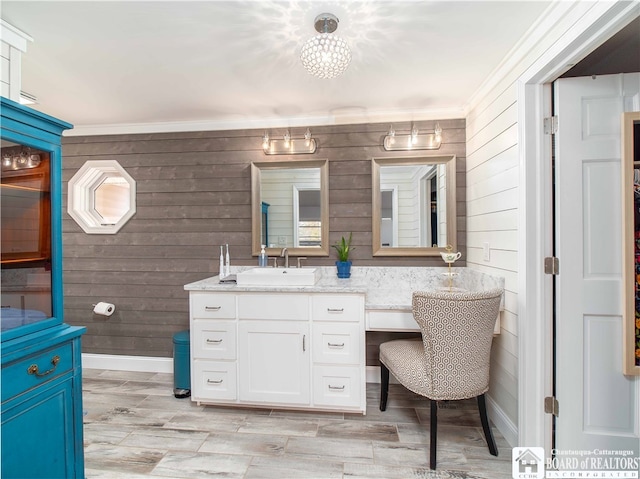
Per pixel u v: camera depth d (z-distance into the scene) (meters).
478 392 1.70
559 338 1.61
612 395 1.56
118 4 1.38
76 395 1.50
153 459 1.73
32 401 1.30
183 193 2.84
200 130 2.81
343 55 1.51
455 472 1.62
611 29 1.22
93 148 2.90
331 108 2.56
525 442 1.67
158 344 2.88
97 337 2.94
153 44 1.68
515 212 1.76
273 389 2.16
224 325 2.20
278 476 1.60
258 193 2.76
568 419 1.59
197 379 2.23
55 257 1.46
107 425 2.04
